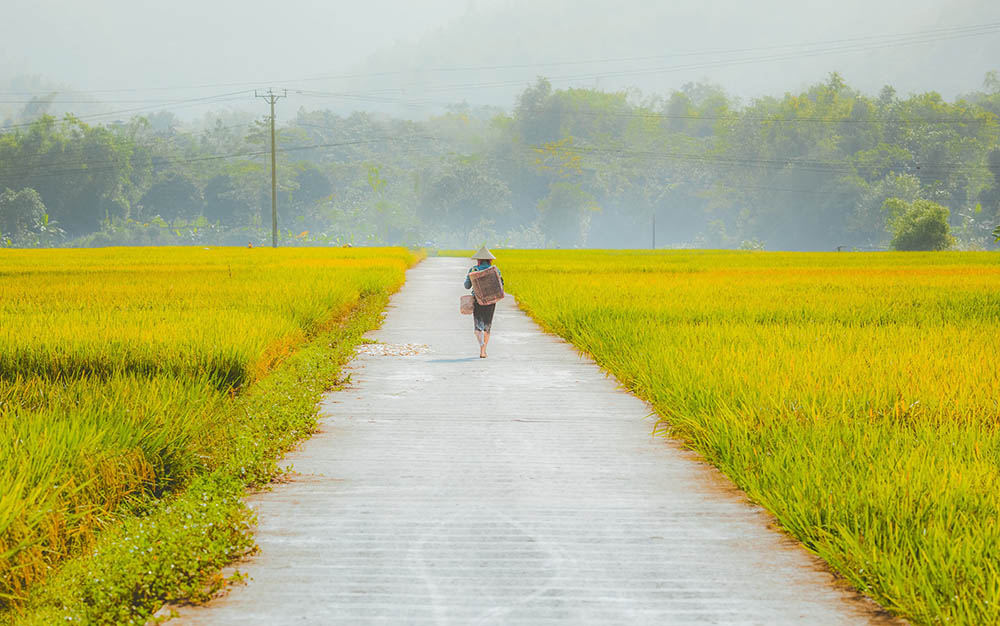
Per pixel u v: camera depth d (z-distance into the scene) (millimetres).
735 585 15859
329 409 33188
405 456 25859
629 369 39125
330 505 20828
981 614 13586
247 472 22609
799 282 96312
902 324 53406
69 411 23594
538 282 95250
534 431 29422
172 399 25594
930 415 25578
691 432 27500
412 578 16109
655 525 19406
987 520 16469
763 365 32656
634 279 102188
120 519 18891
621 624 14156
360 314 69500
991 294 76188
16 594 14781
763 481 21172
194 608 14750
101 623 13859
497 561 17031
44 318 45906
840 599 15211
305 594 15320
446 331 61812
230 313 49125
